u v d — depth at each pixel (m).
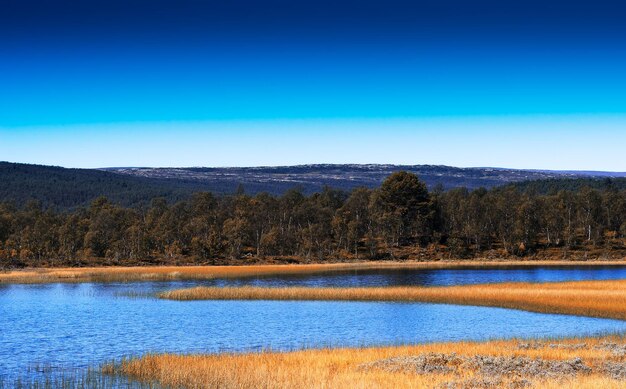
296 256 174.62
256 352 42.59
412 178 191.75
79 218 191.62
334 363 36.41
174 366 35.81
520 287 85.81
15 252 152.62
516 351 39.62
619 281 92.12
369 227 187.25
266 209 195.00
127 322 61.09
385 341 49.72
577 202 196.62
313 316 64.88
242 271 136.12
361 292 80.19
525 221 178.38
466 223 187.38
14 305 75.44
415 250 182.12
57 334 54.31
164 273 123.19
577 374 32.19
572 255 172.88
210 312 68.12
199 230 178.50
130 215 193.38
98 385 34.09
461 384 29.75
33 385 35.12
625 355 37.28
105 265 153.12
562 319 61.59
